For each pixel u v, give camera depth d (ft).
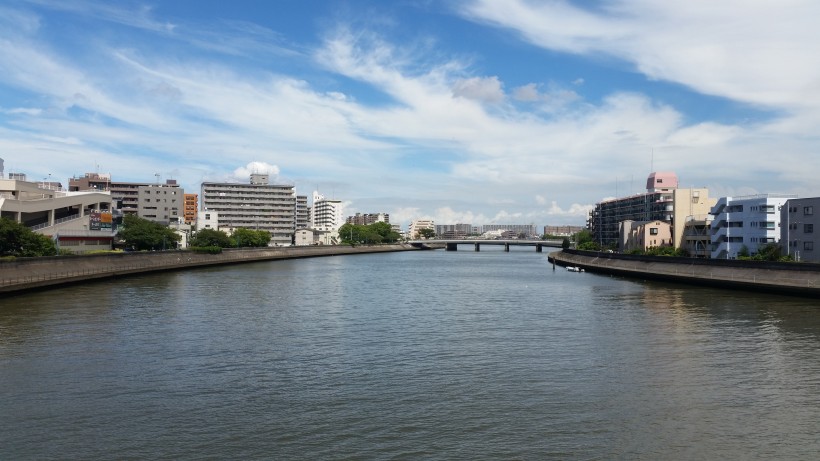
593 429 87.10
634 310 202.90
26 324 164.45
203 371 117.08
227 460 76.23
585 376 114.73
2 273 230.48
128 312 189.57
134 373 114.93
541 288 287.89
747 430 87.04
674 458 77.66
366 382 110.01
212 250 478.18
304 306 211.82
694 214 469.98
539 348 139.54
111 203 481.05
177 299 225.76
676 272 323.98
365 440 82.74
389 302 226.79
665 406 97.09
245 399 99.81
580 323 175.32
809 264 235.20
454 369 119.65
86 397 100.07
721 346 141.08
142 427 87.04
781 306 207.72
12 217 369.71
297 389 105.40
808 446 81.51
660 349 138.10
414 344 143.95
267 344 142.61
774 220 332.80
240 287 278.87
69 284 272.51
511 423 89.20
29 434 84.12
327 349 137.69
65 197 416.87
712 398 101.30
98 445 80.53
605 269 401.08
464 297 246.06
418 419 90.68
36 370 116.06
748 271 269.85
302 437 83.66
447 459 76.89
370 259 631.97
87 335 150.10
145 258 373.61
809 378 113.50
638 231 506.48
